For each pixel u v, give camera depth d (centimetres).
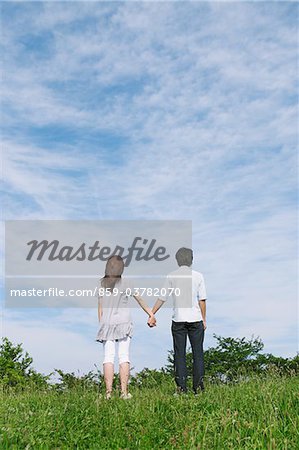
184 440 564
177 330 955
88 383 948
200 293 966
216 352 1412
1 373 1160
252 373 968
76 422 614
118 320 883
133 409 679
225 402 709
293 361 1285
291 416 632
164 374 1170
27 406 709
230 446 552
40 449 532
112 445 552
